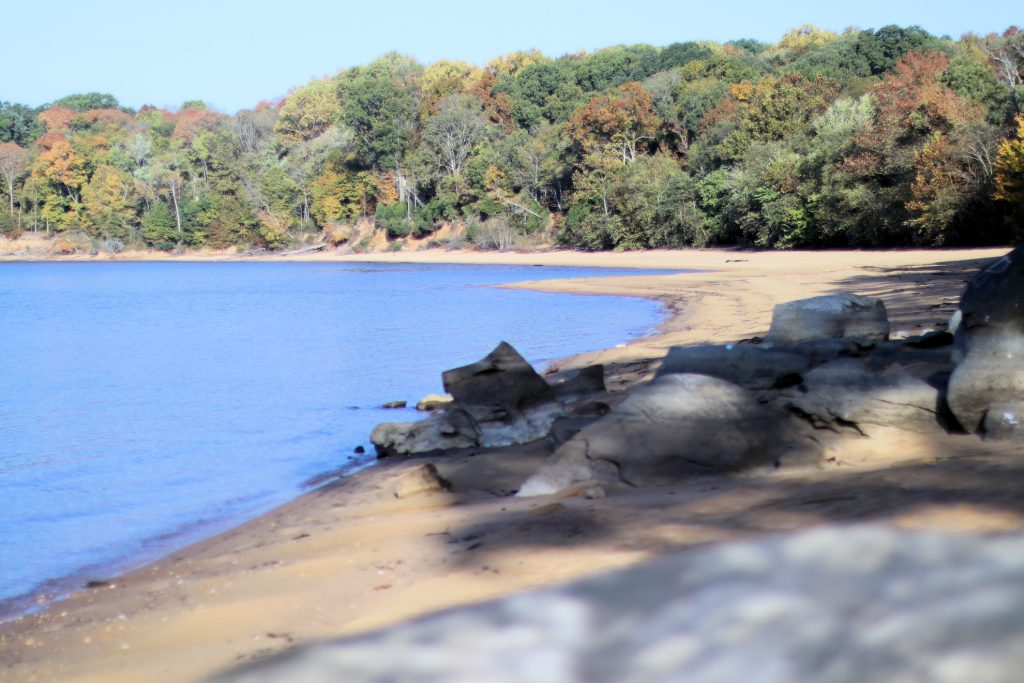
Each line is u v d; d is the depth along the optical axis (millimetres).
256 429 15656
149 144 152500
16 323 44188
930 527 4945
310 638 5047
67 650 5625
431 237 123875
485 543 6379
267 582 6422
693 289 45719
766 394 9258
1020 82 66375
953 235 60062
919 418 8242
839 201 68438
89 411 18734
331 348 28953
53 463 13414
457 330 33000
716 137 93875
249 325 39750
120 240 146625
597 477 8133
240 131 156000
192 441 14781
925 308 23719
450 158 125625
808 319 13359
